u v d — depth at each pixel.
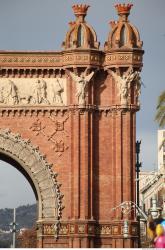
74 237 121.12
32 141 123.69
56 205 122.50
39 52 124.12
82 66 122.94
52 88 124.25
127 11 125.56
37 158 123.25
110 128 124.38
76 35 123.62
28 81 124.44
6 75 124.25
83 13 125.25
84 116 123.38
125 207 121.50
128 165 123.06
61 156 123.44
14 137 123.44
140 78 124.12
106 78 124.81
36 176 123.19
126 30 124.62
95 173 123.62
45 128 123.75
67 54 123.38
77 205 121.88
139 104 124.12
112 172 123.50
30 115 123.94
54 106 123.88
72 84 123.69
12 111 123.75
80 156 122.94
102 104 124.38
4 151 123.44
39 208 122.75
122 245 121.06
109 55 123.56
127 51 123.19
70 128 123.50
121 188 122.75
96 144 124.12
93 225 121.62
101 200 123.19
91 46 123.88
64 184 123.06
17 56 124.00
